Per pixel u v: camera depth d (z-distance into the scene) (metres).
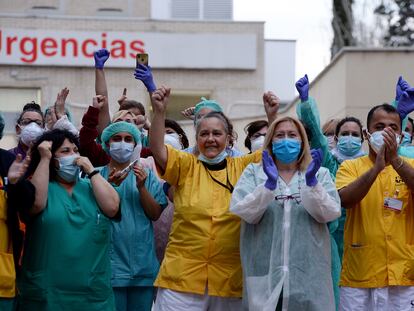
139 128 8.32
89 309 6.31
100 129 7.98
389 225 6.69
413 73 14.02
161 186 7.34
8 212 6.24
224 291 6.50
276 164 6.43
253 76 21.19
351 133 7.95
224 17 22.62
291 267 6.16
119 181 6.85
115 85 20.55
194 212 6.54
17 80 20.52
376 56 14.03
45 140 6.41
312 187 6.10
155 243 7.76
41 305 6.24
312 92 16.78
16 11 21.66
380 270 6.67
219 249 6.50
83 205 6.35
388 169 6.79
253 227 6.30
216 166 6.73
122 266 7.06
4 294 6.16
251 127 8.33
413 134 8.63
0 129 6.57
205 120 6.74
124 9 21.98
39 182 6.23
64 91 8.21
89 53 20.64
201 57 21.06
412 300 6.64
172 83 21.00
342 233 7.69
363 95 14.00
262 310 6.12
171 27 20.95
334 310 6.27
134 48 20.73
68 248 6.25
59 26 20.62
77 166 6.43
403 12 26.34
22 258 6.34
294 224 6.22
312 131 7.30
